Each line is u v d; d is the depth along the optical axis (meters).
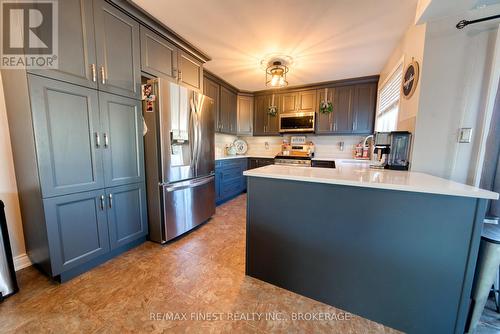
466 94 1.50
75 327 1.14
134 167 1.94
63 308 1.27
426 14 1.47
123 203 1.87
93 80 1.56
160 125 1.94
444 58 1.53
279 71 2.74
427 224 1.07
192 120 2.31
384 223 1.16
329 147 4.15
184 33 2.13
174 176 2.12
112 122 1.72
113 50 1.68
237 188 4.12
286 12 1.76
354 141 3.95
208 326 1.17
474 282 1.16
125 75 1.80
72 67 1.43
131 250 1.99
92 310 1.26
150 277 1.59
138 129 1.95
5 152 1.52
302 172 1.50
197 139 2.41
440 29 1.52
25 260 1.66
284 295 1.43
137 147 1.96
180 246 2.09
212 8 1.74
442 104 1.57
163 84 1.94
